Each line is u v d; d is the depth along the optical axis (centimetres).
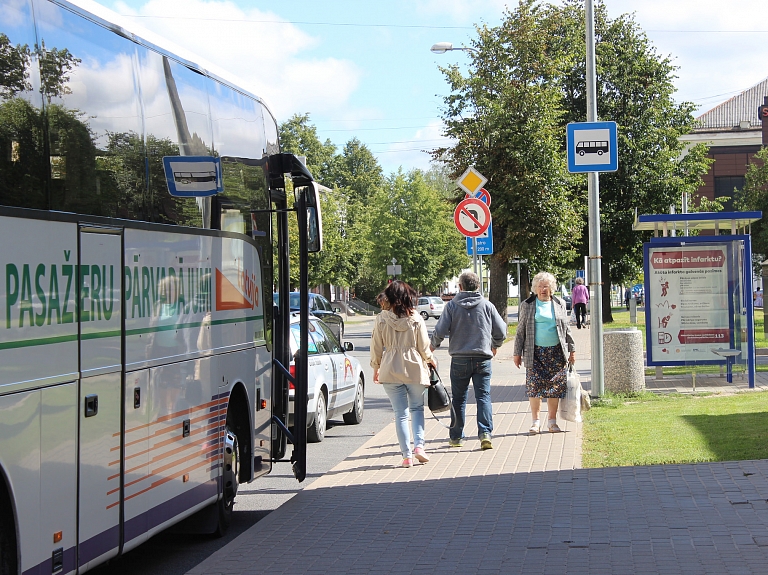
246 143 820
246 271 808
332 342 1373
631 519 697
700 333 1608
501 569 595
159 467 620
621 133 4716
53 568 484
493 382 1895
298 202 889
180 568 677
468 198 1430
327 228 7062
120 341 563
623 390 1466
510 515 736
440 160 3553
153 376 611
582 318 4066
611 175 4753
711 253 1598
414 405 1007
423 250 7550
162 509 625
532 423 1202
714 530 653
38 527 470
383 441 1182
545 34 3506
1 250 448
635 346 1470
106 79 571
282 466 1104
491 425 1080
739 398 1382
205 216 713
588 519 706
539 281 1149
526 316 1153
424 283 7644
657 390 1517
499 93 3459
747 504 722
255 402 827
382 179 10638
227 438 755
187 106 692
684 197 1895
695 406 1308
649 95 4788
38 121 493
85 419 519
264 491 966
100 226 545
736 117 6881
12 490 447
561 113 3497
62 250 503
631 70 4750
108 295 550
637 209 4738
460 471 939
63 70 523
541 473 897
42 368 476
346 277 7644
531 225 3475
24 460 458
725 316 1605
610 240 4862
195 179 696
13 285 455
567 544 642
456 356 1075
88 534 522
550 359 1148
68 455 500
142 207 605
